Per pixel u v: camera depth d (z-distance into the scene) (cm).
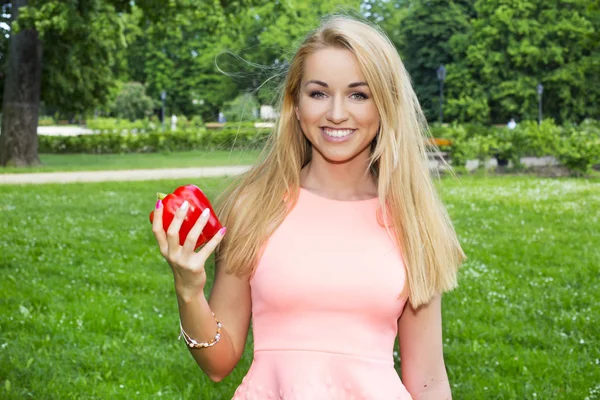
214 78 6550
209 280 616
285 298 233
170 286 841
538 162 2577
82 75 3366
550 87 5584
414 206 244
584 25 5494
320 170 252
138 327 687
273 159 250
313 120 241
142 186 1983
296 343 233
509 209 1499
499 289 824
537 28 5547
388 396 232
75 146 3844
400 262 239
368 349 233
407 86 248
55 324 682
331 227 239
